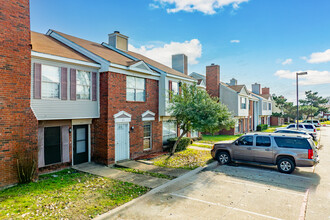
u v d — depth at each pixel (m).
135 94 13.27
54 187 7.92
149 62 16.41
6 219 5.58
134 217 5.91
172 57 21.86
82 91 10.99
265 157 11.06
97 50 13.09
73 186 8.12
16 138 7.89
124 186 8.23
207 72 27.67
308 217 5.98
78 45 12.25
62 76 10.03
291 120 54.97
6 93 7.62
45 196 7.08
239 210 6.41
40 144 9.70
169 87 15.41
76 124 11.04
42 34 13.30
